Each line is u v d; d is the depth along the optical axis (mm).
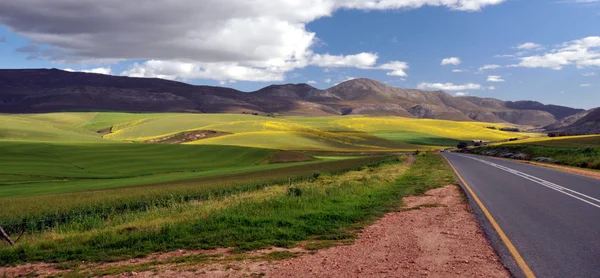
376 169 31812
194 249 8625
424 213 12047
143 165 63625
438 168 31062
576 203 13625
